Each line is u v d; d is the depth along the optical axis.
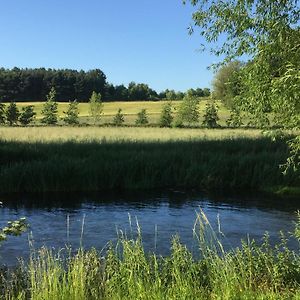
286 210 17.16
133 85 169.25
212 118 64.25
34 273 6.79
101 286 6.44
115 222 14.84
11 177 20.50
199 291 6.19
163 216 15.89
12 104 70.94
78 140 31.22
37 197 19.53
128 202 18.67
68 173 21.31
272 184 22.12
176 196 20.14
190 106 72.31
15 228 6.34
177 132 45.72
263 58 6.91
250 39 7.06
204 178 22.81
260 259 7.27
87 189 21.45
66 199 19.22
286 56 6.88
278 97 6.70
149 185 22.25
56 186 21.03
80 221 14.95
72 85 157.62
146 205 18.03
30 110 72.31
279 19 6.82
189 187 22.48
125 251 6.95
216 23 7.39
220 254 9.19
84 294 6.25
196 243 11.62
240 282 6.48
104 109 118.25
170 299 5.78
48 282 6.36
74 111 76.81
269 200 19.34
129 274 6.42
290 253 8.27
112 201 18.88
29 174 20.89
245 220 15.27
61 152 25.52
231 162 23.66
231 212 16.75
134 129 51.97
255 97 7.14
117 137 34.75
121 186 22.17
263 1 6.94
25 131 42.50
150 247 11.43
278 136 7.45
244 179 22.72
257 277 6.81
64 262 7.93
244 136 33.12
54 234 12.97
